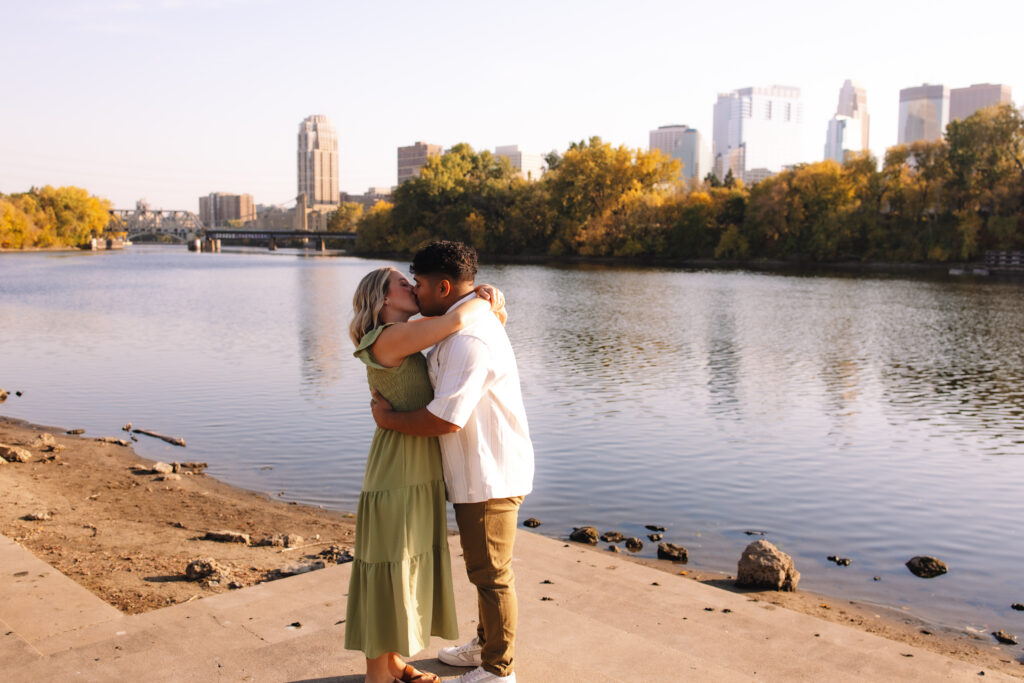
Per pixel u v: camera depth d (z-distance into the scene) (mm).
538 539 5547
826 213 74188
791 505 8969
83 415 13312
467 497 3150
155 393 15172
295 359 19812
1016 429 13039
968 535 8062
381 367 3062
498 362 3088
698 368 19312
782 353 22219
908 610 6188
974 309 35750
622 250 85312
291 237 150875
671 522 8352
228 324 28594
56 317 31125
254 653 3701
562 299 40375
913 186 71625
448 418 2967
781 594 6363
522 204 95938
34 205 140000
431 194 101688
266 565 6105
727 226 84562
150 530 7141
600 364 19812
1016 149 68000
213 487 9164
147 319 30422
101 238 157750
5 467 9562
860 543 7816
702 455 11109
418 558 3180
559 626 4055
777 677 3623
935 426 13250
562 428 12695
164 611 4211
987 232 67688
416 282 3191
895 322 30484
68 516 7512
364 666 3580
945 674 3762
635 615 4289
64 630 3990
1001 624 5930
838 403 15211
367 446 11188
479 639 3566
